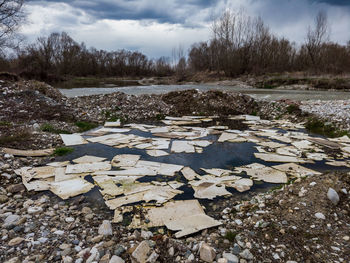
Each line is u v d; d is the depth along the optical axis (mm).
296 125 10172
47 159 5859
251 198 4133
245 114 12953
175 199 4074
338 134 8500
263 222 3184
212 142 7781
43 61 39156
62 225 3178
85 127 9453
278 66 39281
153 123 10828
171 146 7250
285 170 5402
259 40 37875
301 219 3211
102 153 6477
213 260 2543
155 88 25250
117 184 4562
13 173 4824
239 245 2787
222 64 40344
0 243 2730
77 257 2555
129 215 3520
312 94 18125
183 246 2723
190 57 63812
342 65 34031
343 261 2504
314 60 39250
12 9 12914
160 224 3285
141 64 71000
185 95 14344
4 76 12148
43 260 2490
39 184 4434
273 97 15625
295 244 2771
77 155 6258
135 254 2541
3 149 5910
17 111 9188
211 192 4312
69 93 18562
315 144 7473
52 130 8281
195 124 10750
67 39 50219
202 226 3174
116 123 10383
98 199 4016
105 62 64688
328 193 3592
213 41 46281
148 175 5039
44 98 10852
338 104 11531
